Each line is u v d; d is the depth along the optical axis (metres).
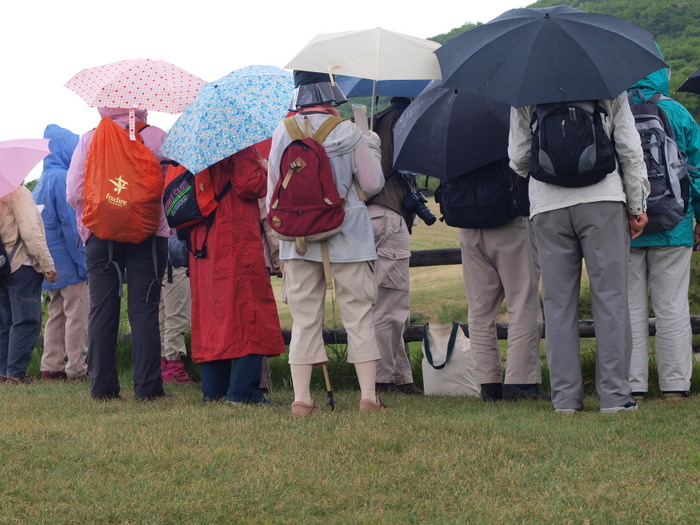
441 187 6.06
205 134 5.53
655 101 5.60
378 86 6.74
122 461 3.98
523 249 5.89
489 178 5.75
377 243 6.46
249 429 4.61
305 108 5.23
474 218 5.77
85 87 6.05
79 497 3.46
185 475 3.75
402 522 3.22
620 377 4.98
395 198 6.45
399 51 5.70
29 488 3.57
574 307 5.10
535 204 5.05
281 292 5.36
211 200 5.64
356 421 4.71
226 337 5.64
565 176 4.79
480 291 6.10
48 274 7.35
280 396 6.37
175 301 7.53
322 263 5.23
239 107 5.60
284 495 3.52
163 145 5.73
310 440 4.32
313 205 5.04
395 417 4.85
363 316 5.25
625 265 4.96
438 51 5.22
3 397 6.26
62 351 8.05
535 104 4.86
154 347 6.09
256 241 5.73
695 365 6.48
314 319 5.25
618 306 4.95
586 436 4.22
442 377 6.60
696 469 3.60
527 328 5.94
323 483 3.62
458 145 5.69
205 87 5.80
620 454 3.91
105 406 5.65
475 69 4.89
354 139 5.14
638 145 4.85
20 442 4.22
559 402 5.09
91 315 6.09
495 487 3.54
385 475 3.71
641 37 4.97
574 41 4.79
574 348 5.09
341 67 5.47
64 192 7.81
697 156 5.73
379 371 6.58
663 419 4.65
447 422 4.65
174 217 5.65
